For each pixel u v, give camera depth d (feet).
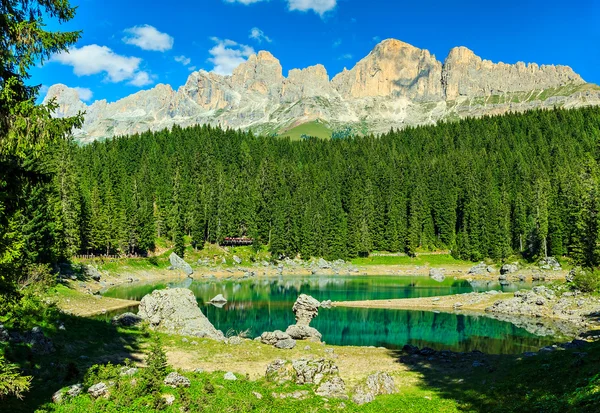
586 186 396.37
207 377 88.38
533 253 451.94
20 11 56.44
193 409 70.28
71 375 84.53
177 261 409.49
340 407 78.28
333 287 334.65
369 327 195.62
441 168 609.83
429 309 238.27
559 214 426.92
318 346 146.92
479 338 171.12
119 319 155.12
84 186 416.05
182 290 172.76
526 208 497.46
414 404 82.48
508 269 401.08
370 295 291.58
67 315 134.92
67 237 292.20
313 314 182.39
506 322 201.77
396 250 524.52
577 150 642.22
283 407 76.28
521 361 111.45
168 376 79.66
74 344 113.80
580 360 87.15
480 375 105.09
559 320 199.93
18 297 65.62
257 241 492.95
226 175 617.62
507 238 475.31
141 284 325.21
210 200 496.23
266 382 91.91
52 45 55.72
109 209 387.96
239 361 121.29
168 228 483.92
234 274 416.46
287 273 439.22
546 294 235.81
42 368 87.71
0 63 53.83
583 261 289.74
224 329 187.62
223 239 492.95
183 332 155.02
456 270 447.01
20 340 96.63
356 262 499.92
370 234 529.45
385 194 583.99
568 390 72.64
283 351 136.77
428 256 508.94
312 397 83.51
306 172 646.33
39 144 55.16
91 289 266.36
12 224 71.46
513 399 78.33
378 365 123.75
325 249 509.35
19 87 56.65
